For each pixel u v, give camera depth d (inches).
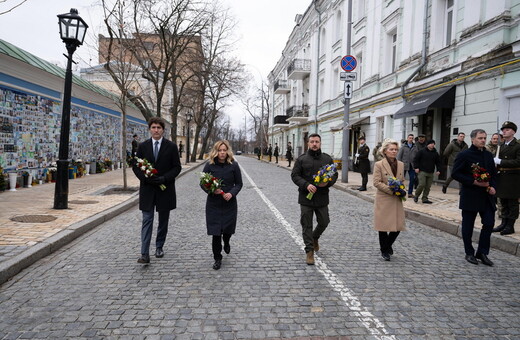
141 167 177.8
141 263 184.2
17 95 422.6
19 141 427.8
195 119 1275.8
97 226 267.3
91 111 654.5
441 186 506.0
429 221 294.5
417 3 562.3
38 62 458.0
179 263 187.9
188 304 139.3
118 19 508.7
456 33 471.2
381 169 197.3
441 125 521.0
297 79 1401.3
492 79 400.5
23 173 429.4
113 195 392.5
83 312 131.3
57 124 519.8
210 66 930.7
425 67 540.1
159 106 711.7
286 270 179.5
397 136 623.5
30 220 253.6
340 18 991.6
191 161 1270.9
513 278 173.5
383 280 167.8
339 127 873.5
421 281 167.3
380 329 122.6
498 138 306.8
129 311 132.6
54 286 154.7
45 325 121.6
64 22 292.7
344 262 193.3
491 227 192.9
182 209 348.8
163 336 115.9
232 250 212.5
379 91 706.2
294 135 1526.8
